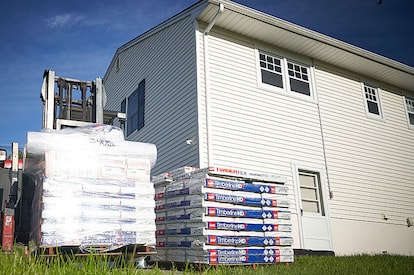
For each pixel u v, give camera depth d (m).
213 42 10.55
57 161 5.65
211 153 9.66
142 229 5.93
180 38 11.19
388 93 14.51
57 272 3.75
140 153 6.27
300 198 10.84
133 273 4.03
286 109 11.34
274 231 7.30
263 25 10.68
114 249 5.80
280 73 11.60
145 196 6.11
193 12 10.59
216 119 10.00
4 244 5.82
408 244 12.83
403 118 14.59
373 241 12.02
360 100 13.37
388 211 12.71
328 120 12.23
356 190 12.14
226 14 10.18
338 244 11.19
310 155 11.42
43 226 5.30
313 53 12.20
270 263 7.05
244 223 6.98
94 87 8.13
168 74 11.57
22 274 3.66
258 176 7.46
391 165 13.39
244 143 10.26
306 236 10.63
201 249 6.55
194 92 10.10
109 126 6.59
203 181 6.73
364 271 6.16
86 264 3.88
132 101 13.88
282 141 10.97
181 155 10.26
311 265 7.04
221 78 10.38
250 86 10.81
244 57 10.95
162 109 11.61
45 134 5.76
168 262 7.39
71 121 7.27
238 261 6.70
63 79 7.89
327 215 11.23
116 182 5.94
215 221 6.66
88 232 5.53
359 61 12.83
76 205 5.56
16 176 6.68
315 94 12.17
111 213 5.77
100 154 5.96
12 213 6.05
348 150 12.38
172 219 7.32
